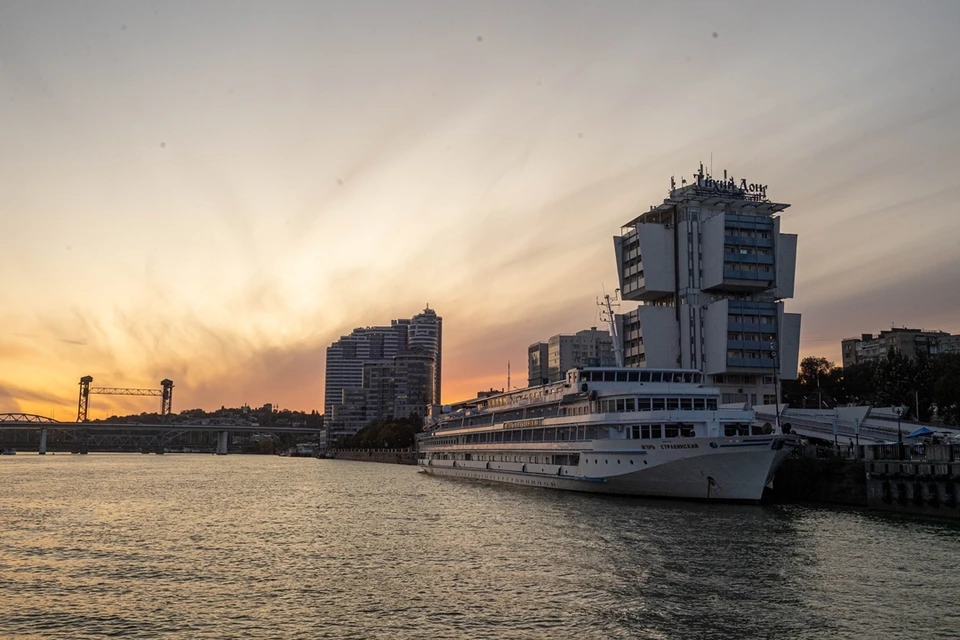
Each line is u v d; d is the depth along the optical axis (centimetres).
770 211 14738
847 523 5753
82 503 8750
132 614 3438
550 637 3027
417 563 4538
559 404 9188
